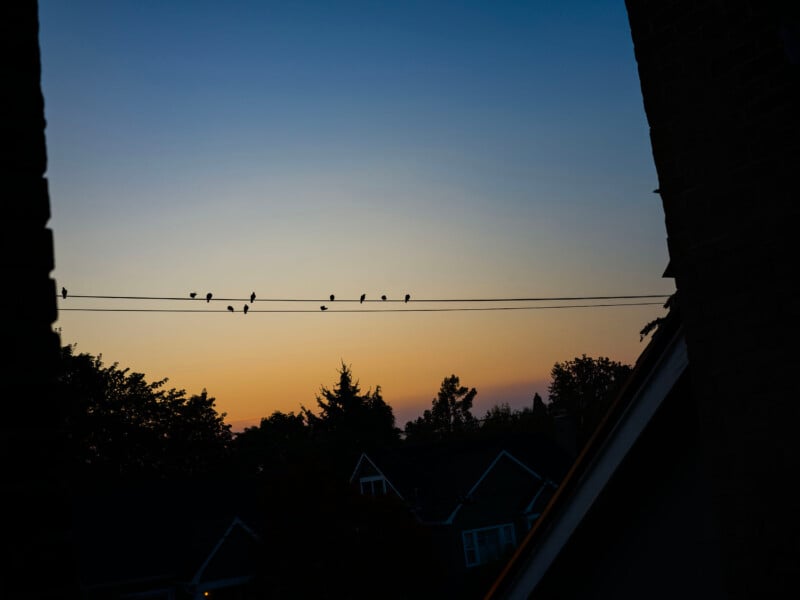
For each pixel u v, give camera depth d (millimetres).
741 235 4082
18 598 2016
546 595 5984
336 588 26484
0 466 2064
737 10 4191
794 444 3850
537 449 41688
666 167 4418
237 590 29203
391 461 40219
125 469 57438
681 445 5840
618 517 5969
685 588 5711
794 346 3861
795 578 3836
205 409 63031
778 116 3986
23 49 2398
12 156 2281
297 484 27031
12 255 2213
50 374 2221
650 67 4543
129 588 29016
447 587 33625
